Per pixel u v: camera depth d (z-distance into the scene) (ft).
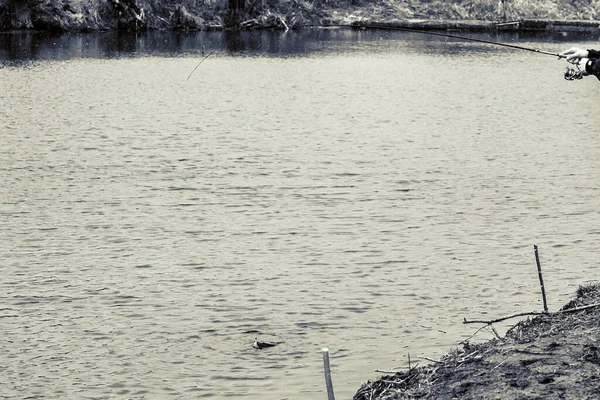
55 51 276.62
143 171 98.07
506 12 367.25
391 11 383.45
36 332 49.37
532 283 56.85
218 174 96.43
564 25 354.95
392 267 61.31
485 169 100.12
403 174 96.84
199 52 283.59
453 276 58.85
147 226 73.41
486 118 148.97
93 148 114.11
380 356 44.98
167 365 44.68
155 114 150.82
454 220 75.15
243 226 73.36
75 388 42.27
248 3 372.38
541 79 220.84
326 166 101.60
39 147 114.42
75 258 64.03
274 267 61.57
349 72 233.55
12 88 188.75
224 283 57.93
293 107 163.12
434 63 263.49
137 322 50.83
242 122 141.38
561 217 76.02
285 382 42.27
